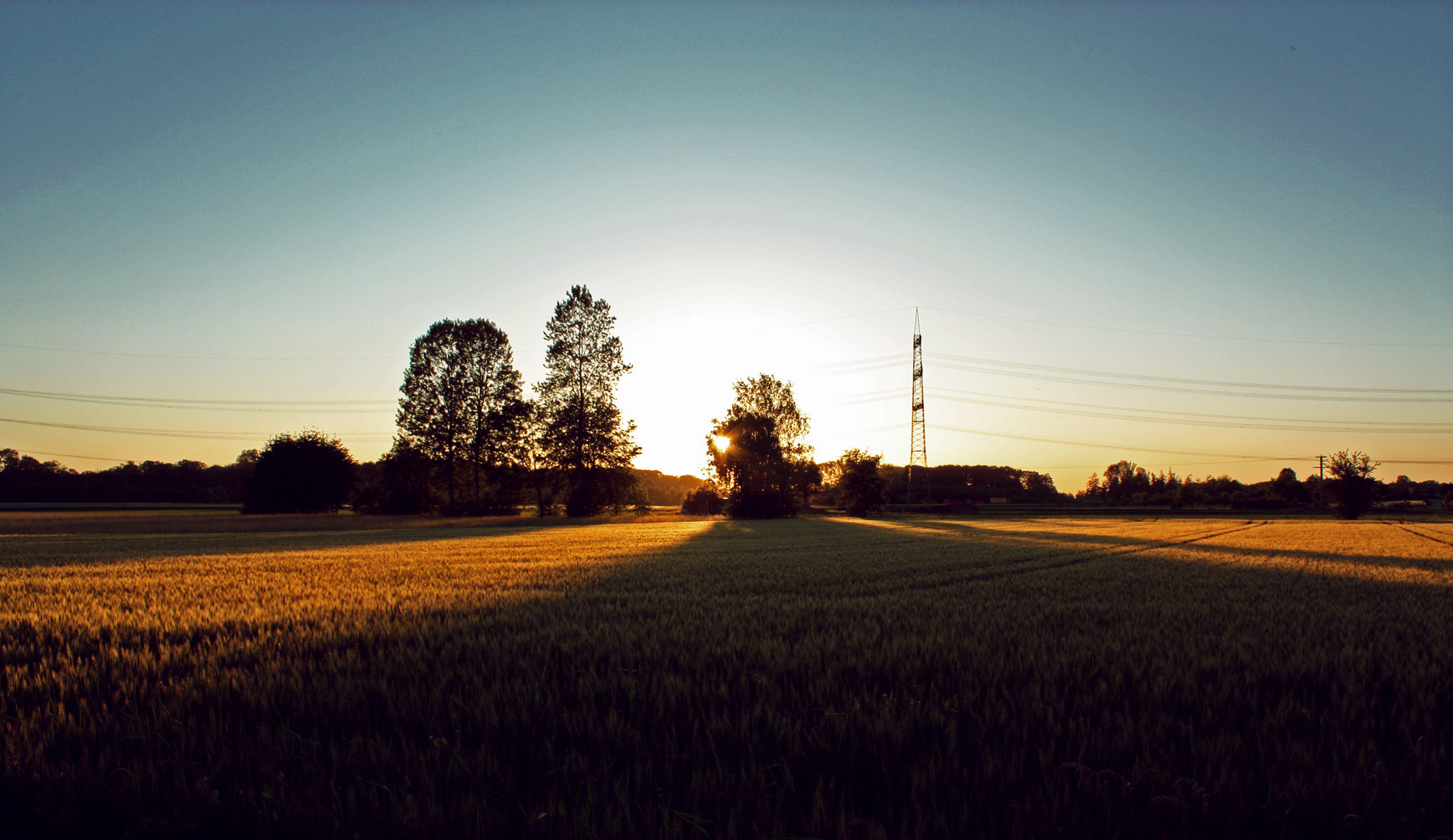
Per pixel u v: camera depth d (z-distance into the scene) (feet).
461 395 218.18
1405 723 14.75
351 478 254.06
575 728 14.57
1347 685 18.12
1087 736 13.84
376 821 10.64
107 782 11.97
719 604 35.68
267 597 38.86
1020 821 10.68
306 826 10.71
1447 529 163.84
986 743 13.83
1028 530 152.35
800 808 11.14
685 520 215.72
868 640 24.30
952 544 101.45
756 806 11.09
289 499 240.32
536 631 26.68
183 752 13.35
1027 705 16.06
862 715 14.96
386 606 34.24
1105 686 17.49
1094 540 114.32
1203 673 20.03
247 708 16.49
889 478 313.12
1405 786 11.84
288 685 17.94
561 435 209.05
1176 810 10.93
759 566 61.46
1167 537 123.85
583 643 23.88
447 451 216.95
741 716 15.08
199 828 10.78
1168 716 15.29
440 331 220.64
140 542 109.50
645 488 234.17
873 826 10.34
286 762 12.98
